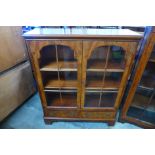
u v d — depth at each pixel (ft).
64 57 5.17
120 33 3.93
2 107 5.53
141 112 5.86
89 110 5.53
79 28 4.57
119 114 5.98
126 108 5.48
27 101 7.13
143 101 5.60
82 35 3.75
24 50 6.12
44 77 5.28
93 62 4.88
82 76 4.60
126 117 5.74
